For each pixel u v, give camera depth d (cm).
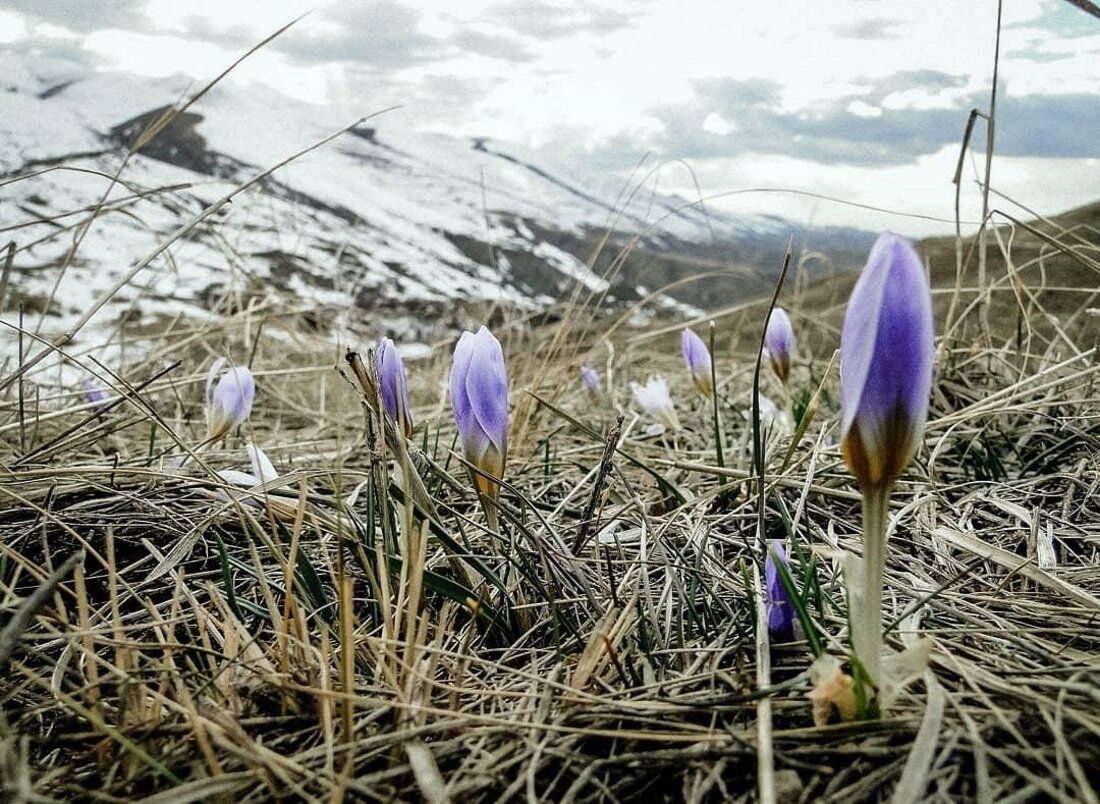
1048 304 69
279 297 71
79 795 16
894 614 22
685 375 74
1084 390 39
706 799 16
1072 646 20
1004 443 37
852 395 14
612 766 16
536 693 19
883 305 14
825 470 33
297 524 20
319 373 65
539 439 45
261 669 19
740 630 20
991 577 25
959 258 43
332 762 16
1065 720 16
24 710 19
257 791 16
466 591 22
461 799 15
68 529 22
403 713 17
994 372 44
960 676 18
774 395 59
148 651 22
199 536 27
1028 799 14
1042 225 82
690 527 30
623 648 21
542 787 16
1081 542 27
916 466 35
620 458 41
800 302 70
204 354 68
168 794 15
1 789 13
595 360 69
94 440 35
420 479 22
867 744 15
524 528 23
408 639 18
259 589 26
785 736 16
